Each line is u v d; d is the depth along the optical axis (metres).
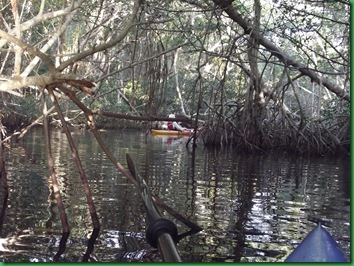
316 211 6.27
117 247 4.46
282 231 5.24
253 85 14.70
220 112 15.63
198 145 16.72
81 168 5.44
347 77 13.03
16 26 6.16
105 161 10.24
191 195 7.00
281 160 12.99
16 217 5.34
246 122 15.05
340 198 7.25
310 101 26.08
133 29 12.61
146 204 5.31
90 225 5.16
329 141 14.91
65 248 4.39
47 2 13.94
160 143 16.78
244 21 12.91
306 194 7.51
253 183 8.41
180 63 22.52
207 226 5.34
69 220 5.32
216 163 11.30
